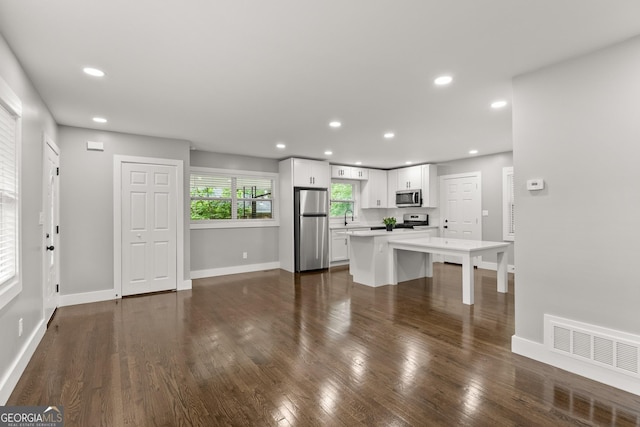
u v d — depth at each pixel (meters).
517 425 1.75
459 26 1.91
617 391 2.07
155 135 4.54
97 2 1.64
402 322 3.39
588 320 2.23
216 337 3.00
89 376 2.29
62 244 3.95
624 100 2.07
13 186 2.16
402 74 2.58
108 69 2.44
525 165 2.55
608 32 1.97
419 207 7.58
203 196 5.76
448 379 2.23
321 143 5.13
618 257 2.10
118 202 4.32
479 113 3.60
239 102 3.20
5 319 2.03
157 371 2.36
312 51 2.21
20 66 2.32
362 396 2.04
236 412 1.88
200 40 2.04
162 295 4.49
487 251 4.23
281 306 3.98
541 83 2.47
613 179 2.12
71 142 4.02
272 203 6.59
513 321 3.41
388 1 1.66
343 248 7.09
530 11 1.76
